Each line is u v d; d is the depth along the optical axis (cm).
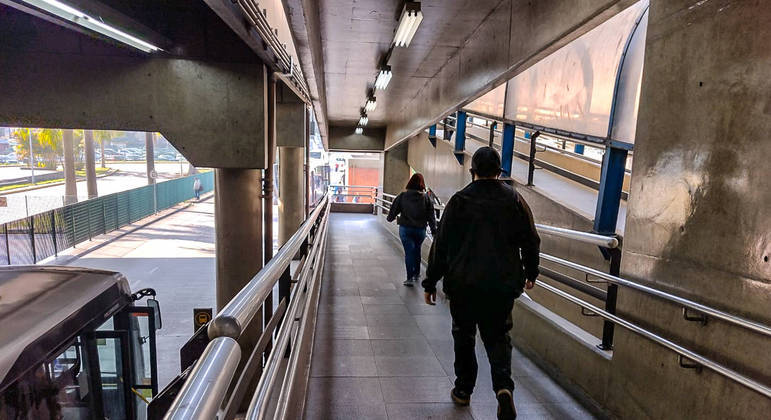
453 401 258
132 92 419
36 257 1224
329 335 371
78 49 410
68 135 1948
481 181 230
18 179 3225
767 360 148
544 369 305
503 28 407
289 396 166
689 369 181
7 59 404
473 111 672
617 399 227
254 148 436
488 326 226
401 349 341
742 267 157
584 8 263
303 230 260
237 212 466
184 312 785
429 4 418
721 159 167
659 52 202
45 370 228
